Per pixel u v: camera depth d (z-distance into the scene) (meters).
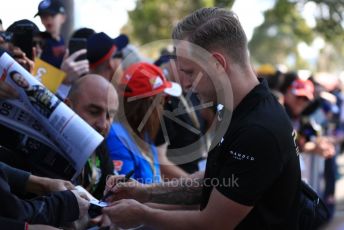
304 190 2.37
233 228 2.03
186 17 2.18
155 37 11.70
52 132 2.11
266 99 2.08
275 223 2.09
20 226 1.89
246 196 1.98
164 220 2.10
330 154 5.38
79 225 2.24
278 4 9.82
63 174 2.19
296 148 2.14
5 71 2.10
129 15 11.62
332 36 9.54
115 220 2.14
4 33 2.81
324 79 7.93
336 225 1.46
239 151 1.99
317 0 9.21
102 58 3.60
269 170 1.98
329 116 6.33
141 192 2.48
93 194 2.63
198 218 2.05
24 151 2.17
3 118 2.12
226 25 2.09
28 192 2.21
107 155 2.69
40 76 2.91
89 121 2.51
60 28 4.25
